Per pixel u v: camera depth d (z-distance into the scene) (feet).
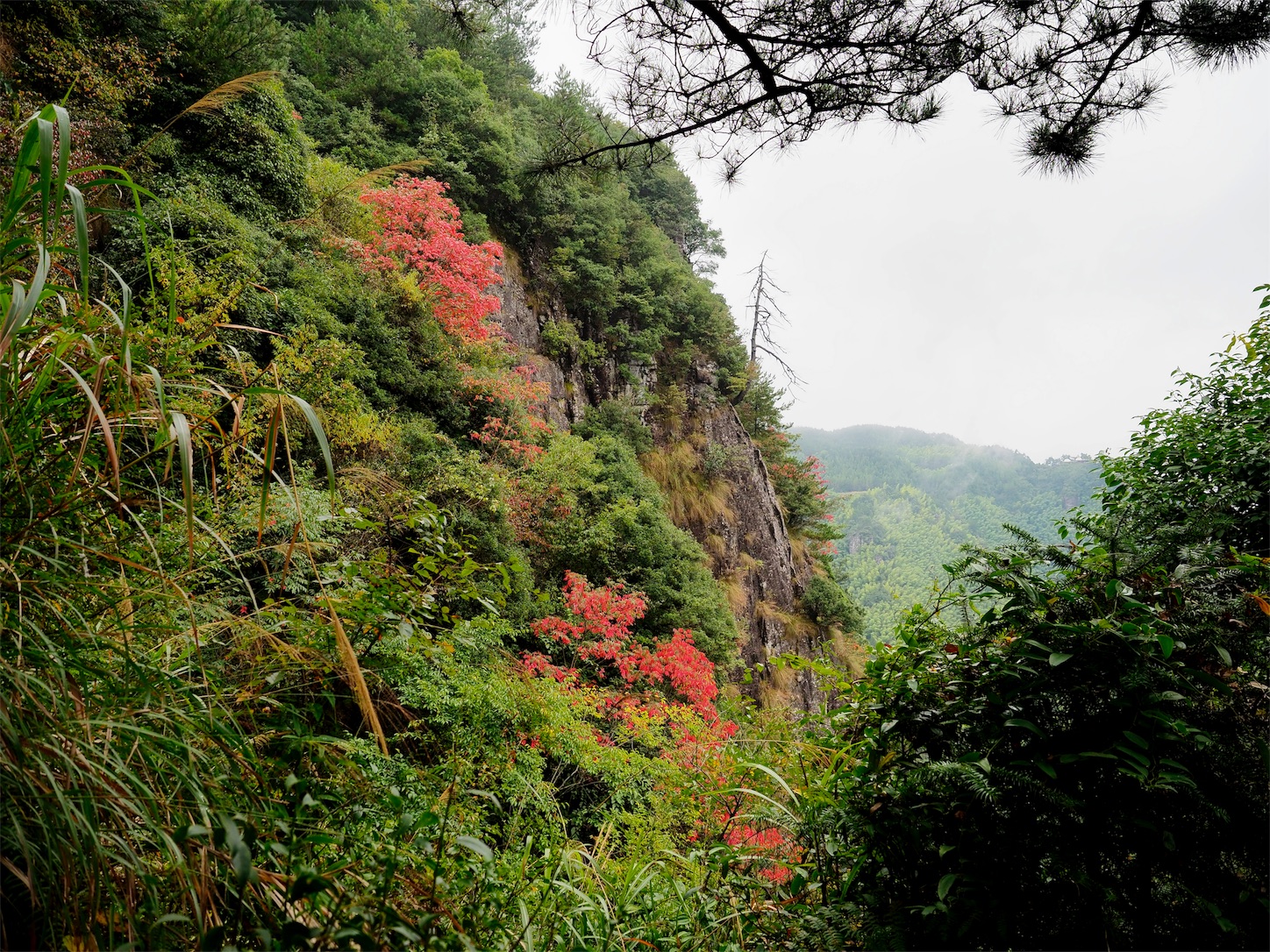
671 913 5.59
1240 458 7.59
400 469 23.48
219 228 21.70
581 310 53.16
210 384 3.98
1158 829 4.34
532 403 41.91
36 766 2.70
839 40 8.82
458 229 34.58
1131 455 9.76
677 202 83.97
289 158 28.48
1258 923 4.30
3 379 3.06
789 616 55.21
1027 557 5.54
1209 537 6.23
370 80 45.50
